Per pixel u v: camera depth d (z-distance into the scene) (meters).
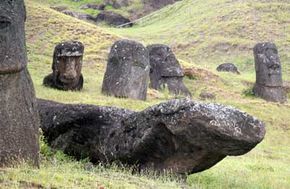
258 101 28.16
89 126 10.66
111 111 10.62
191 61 48.28
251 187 10.48
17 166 7.95
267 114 25.00
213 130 8.55
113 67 22.95
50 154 10.55
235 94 30.72
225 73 37.94
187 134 8.74
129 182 8.17
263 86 30.42
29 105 8.60
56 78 22.62
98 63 32.34
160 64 28.44
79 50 22.81
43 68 28.64
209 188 9.71
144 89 23.17
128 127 9.90
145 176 9.10
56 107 11.48
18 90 8.39
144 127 9.43
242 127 8.66
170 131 8.86
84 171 8.71
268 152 18.88
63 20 40.69
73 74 22.48
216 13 60.84
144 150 9.52
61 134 11.09
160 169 9.45
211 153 9.04
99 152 10.33
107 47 37.34
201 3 70.00
